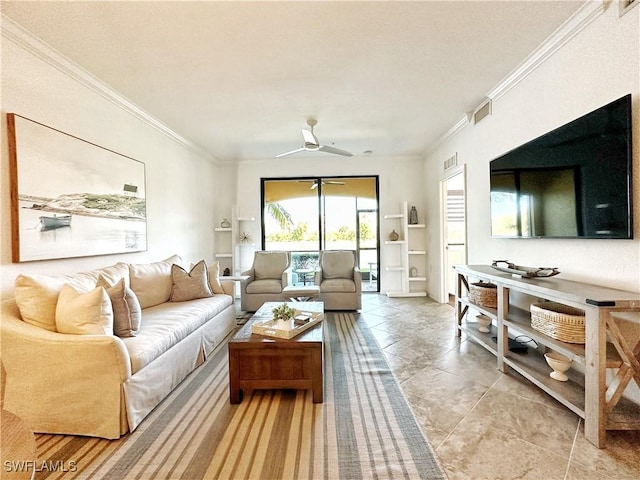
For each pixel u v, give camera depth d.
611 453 1.54
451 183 5.92
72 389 1.73
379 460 1.52
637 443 1.61
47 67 2.33
